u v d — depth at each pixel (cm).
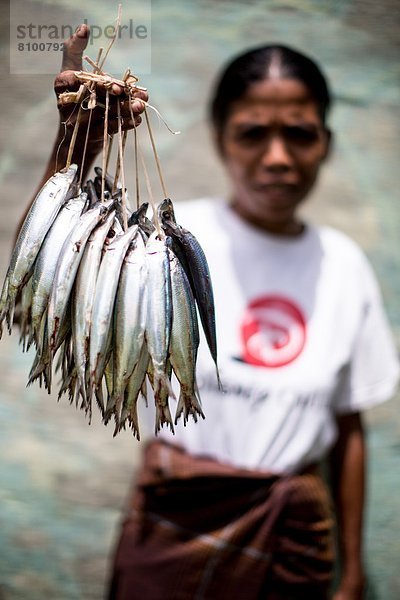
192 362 132
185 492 228
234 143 239
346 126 346
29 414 305
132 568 232
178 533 228
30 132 327
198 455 229
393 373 254
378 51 355
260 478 227
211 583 225
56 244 130
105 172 133
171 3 344
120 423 129
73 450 304
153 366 126
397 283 330
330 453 264
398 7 357
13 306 132
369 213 338
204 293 136
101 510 301
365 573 304
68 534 299
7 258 317
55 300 126
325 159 258
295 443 230
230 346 231
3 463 301
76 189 134
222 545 225
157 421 128
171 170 330
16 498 299
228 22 349
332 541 238
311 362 233
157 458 232
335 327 240
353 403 250
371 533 307
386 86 353
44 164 326
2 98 327
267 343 233
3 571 295
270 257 240
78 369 126
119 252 126
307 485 231
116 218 132
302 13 355
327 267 244
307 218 333
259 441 228
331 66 351
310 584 231
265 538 225
